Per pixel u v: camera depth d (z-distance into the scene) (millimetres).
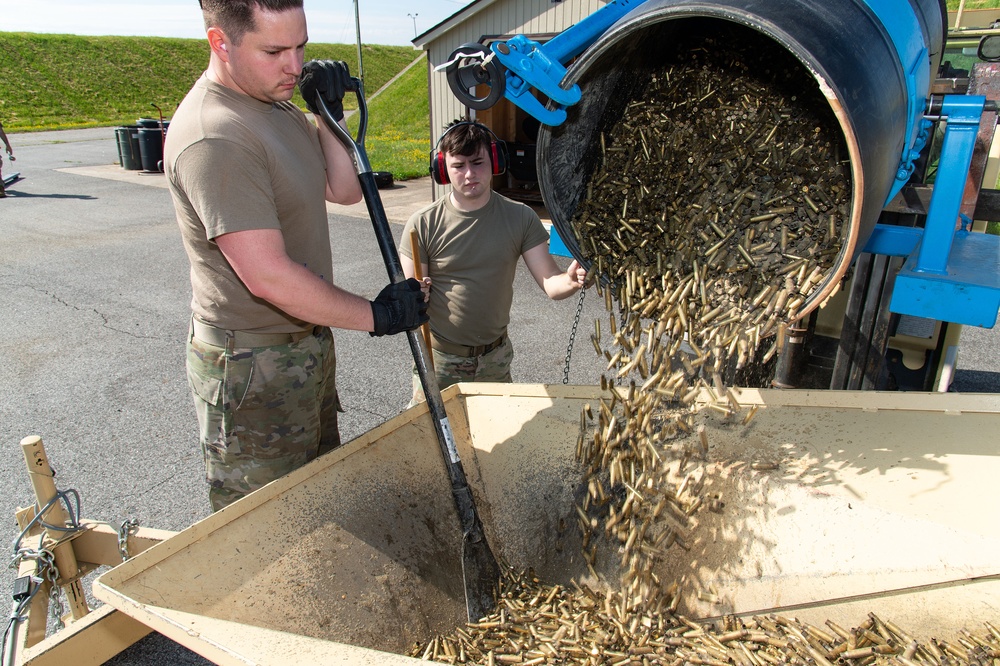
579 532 2309
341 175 2359
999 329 5824
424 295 2115
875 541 1933
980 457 1923
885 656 1833
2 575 2898
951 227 2051
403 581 2020
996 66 2580
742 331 1888
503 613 2145
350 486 2025
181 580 1584
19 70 32719
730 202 2104
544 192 2016
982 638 1778
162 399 4500
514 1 9461
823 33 1503
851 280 3002
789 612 2020
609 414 2188
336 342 5535
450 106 10844
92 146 21047
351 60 45875
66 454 3836
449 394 2469
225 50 1781
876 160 1571
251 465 2234
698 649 1962
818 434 2119
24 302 6453
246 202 1827
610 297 2141
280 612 1712
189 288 6898
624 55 2006
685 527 2184
